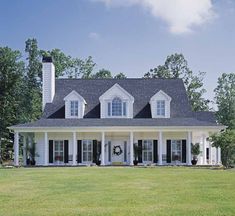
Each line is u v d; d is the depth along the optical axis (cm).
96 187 1873
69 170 3178
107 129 4162
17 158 4219
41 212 1205
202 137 4459
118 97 4534
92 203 1373
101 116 4522
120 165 4150
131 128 4156
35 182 2142
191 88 7075
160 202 1388
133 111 4603
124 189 1786
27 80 6794
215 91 7681
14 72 5775
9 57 5891
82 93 4806
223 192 1655
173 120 4400
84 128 4166
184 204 1341
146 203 1368
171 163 4334
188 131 4228
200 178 2348
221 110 7562
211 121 4734
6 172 2983
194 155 4294
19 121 6366
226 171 2995
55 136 4381
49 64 4741
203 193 1625
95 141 4378
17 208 1276
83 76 7338
